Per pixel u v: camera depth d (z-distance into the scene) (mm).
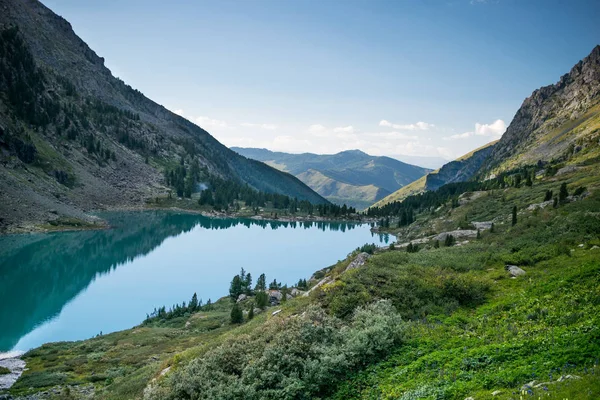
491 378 12359
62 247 135375
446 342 18172
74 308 82438
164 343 55531
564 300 20172
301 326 21156
